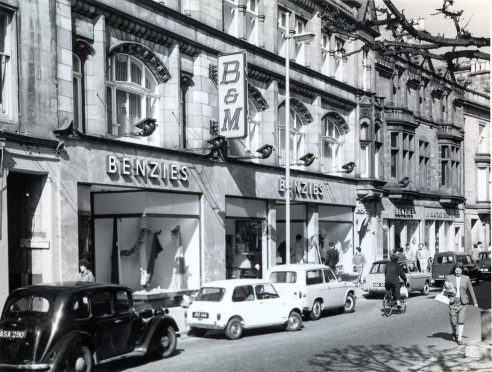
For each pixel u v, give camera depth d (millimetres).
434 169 46625
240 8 26453
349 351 14016
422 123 45031
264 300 17250
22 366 10695
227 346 15188
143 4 21219
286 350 14312
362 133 36656
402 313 21297
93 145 18969
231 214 25781
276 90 28531
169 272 22375
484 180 53219
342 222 34812
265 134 28094
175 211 22578
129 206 21188
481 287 32812
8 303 11422
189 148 23125
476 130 53281
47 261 17406
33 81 17016
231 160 25375
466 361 12477
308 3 31562
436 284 34406
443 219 47438
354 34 10477
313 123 31859
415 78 43812
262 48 27422
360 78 36562
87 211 18969
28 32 16891
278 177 28516
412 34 9227
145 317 13305
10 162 16141
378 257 37719
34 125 16984
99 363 11734
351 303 22094
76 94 19266
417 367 12047
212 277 23969
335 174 34969
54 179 17594
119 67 21078
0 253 15727
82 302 11594
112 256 20984
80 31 19000
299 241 31641
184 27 23078
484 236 53625
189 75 23578
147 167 21000
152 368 12453
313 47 32125
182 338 16766
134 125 21016
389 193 39656
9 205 17703
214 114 24609
